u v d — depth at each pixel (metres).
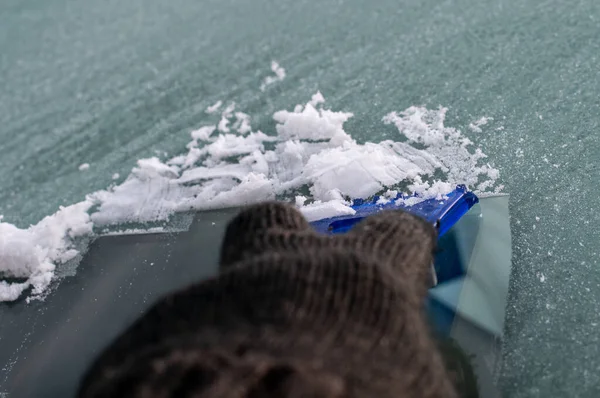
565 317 1.41
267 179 1.90
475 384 1.32
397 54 2.29
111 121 2.36
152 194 1.98
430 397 0.79
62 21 3.01
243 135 2.13
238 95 2.32
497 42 2.21
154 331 0.78
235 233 1.11
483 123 1.92
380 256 1.01
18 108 2.54
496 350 1.37
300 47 2.46
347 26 2.50
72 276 1.80
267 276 0.82
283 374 0.63
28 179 2.21
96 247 1.86
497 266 1.53
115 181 2.09
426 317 1.09
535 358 1.36
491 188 1.73
